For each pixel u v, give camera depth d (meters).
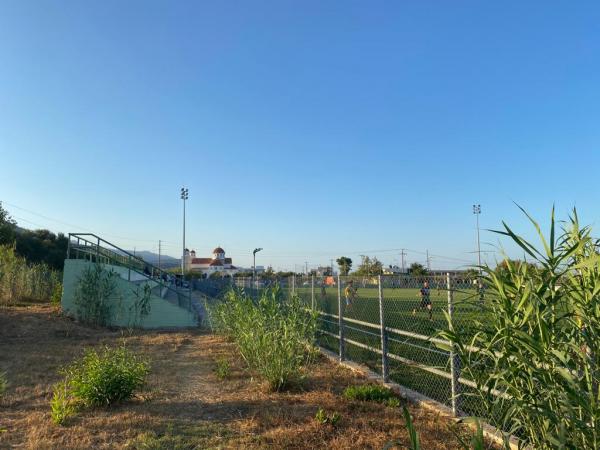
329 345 12.02
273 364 7.88
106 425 6.02
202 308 21.86
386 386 7.84
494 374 3.35
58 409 6.05
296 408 6.75
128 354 9.23
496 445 5.05
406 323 10.09
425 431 5.70
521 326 3.23
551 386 3.03
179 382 8.49
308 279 15.27
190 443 5.44
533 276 3.38
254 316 9.30
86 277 16.00
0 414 6.52
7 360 10.20
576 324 3.25
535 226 3.22
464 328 4.00
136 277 22.88
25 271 22.08
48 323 14.84
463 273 5.73
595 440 2.87
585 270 3.25
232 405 6.99
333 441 5.41
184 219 53.53
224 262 127.88
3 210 34.97
